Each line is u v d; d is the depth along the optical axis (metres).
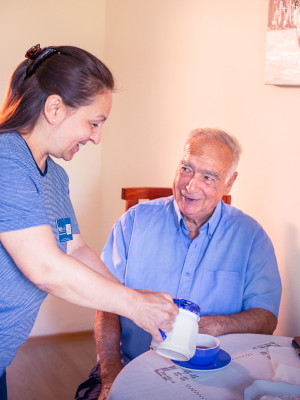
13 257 1.00
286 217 1.86
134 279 1.67
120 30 2.93
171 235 1.65
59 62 1.05
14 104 1.07
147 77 2.68
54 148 1.10
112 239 1.76
